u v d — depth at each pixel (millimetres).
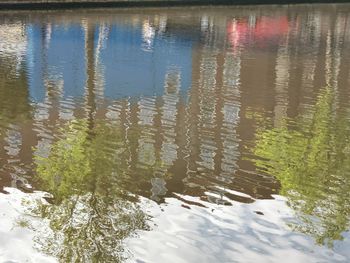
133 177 12117
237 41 39438
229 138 15602
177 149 14336
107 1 63500
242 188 11789
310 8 74812
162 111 18562
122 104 19406
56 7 59688
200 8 68625
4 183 11453
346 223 10195
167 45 36219
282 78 25516
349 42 40750
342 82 24938
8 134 15109
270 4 78250
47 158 13195
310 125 17422
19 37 37469
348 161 13930
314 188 11977
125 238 9172
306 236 9594
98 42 36562
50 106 18734
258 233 9633
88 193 11125
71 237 9141
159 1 67875
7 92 20766
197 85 23328
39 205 10422
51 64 27641
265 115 18453
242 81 24500
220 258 8695
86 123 16656
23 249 8664
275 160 13773
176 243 9094
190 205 10711
